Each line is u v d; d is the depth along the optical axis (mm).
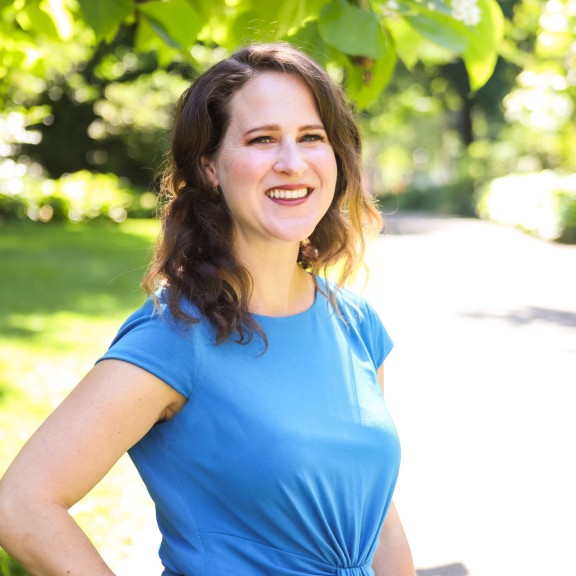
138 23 3553
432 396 8227
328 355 2094
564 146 28688
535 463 6398
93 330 11055
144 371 1839
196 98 2064
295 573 1936
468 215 39562
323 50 2855
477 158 40500
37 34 3963
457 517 5441
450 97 45000
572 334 11469
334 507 1969
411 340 11008
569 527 5316
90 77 30969
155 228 28047
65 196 28562
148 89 33250
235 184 2021
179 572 1976
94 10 2939
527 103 22438
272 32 3049
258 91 2021
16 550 1751
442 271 18078
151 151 34469
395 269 18344
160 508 1970
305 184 2047
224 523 1922
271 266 2102
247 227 2074
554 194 25172
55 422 1804
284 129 2020
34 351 9656
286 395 1965
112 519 5133
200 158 2086
